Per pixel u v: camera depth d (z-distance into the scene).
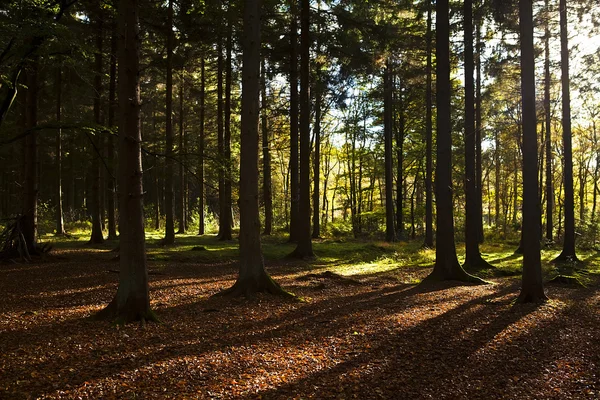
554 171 31.67
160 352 5.61
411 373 5.07
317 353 5.72
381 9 17.98
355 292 10.38
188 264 14.78
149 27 17.22
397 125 31.91
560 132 30.14
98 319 7.08
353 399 4.35
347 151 37.50
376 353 5.75
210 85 27.31
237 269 14.02
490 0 13.81
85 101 23.94
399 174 32.09
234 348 5.85
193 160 12.39
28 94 14.68
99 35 17.69
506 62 18.02
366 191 40.50
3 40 10.60
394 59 19.94
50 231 25.61
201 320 7.37
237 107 25.02
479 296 9.84
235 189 30.27
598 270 14.72
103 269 12.59
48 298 8.81
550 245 22.70
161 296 9.36
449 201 12.23
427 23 20.00
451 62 20.44
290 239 22.16
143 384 4.57
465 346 6.06
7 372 4.77
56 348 5.65
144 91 28.16
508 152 32.56
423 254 18.61
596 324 7.32
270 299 9.02
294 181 21.88
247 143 9.23
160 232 29.91
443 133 12.04
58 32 11.05
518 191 39.75
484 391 4.59
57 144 23.50
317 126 26.86
